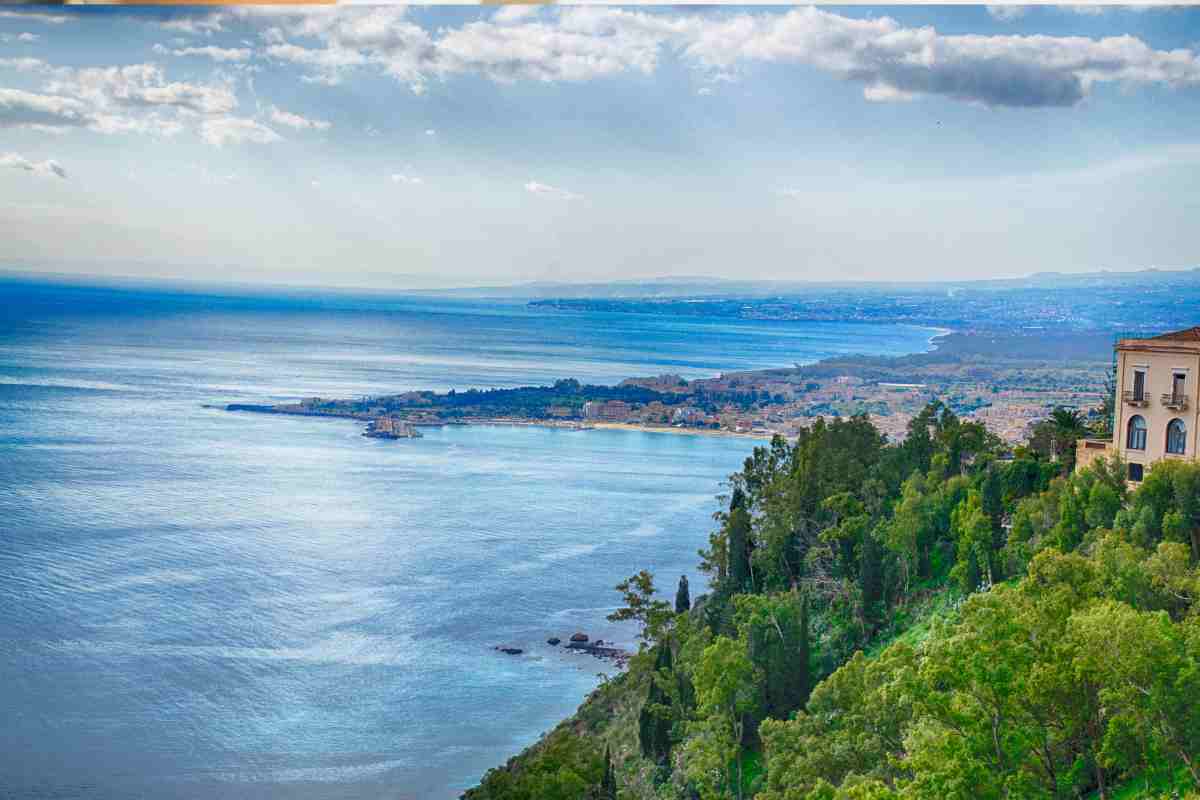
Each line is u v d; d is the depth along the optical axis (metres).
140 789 126.00
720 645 86.88
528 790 78.19
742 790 83.25
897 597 102.88
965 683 55.97
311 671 162.50
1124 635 52.28
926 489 113.56
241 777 128.88
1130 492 85.81
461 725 143.12
